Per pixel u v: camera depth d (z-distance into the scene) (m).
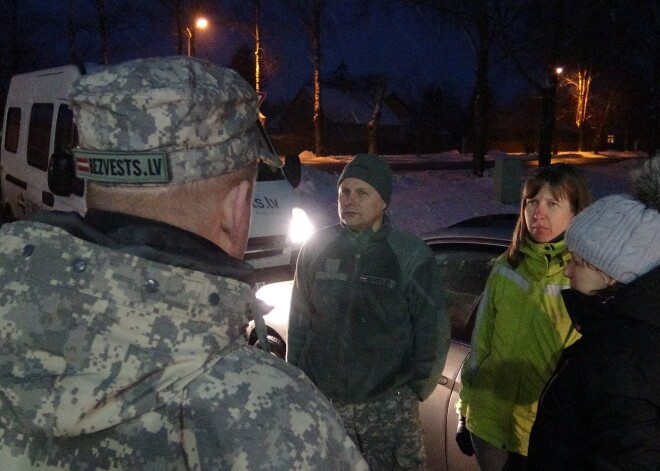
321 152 31.55
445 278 3.21
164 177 0.81
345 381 2.46
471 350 2.51
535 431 1.66
